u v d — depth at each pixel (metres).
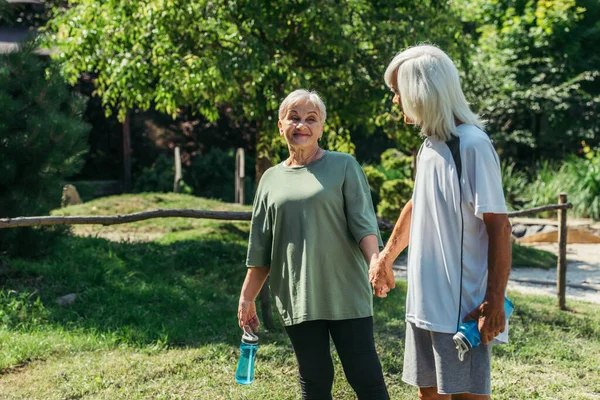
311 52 9.80
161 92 9.22
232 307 6.89
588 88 18.25
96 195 20.58
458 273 2.78
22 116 7.26
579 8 16.83
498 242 2.67
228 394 4.40
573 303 8.13
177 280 7.81
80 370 4.82
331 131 10.35
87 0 9.68
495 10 17.98
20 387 4.53
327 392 3.35
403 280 9.25
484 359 2.79
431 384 2.96
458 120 2.85
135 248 8.99
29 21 20.19
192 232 11.05
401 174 17.67
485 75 17.28
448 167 2.77
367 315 3.29
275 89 9.46
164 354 5.27
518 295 8.45
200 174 20.39
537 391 4.62
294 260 3.24
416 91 2.78
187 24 9.03
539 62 17.80
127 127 20.84
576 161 16.72
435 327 2.79
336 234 3.24
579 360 5.43
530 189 16.47
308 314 3.20
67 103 7.78
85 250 8.25
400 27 9.34
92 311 6.45
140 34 9.35
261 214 3.41
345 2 9.15
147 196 14.38
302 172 3.29
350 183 3.26
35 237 7.59
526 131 17.67
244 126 21.27
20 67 7.32
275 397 4.36
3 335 5.50
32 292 6.71
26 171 7.28
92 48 9.62
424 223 2.85
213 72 8.59
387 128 9.95
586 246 13.73
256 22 9.04
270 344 5.50
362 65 9.53
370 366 3.23
